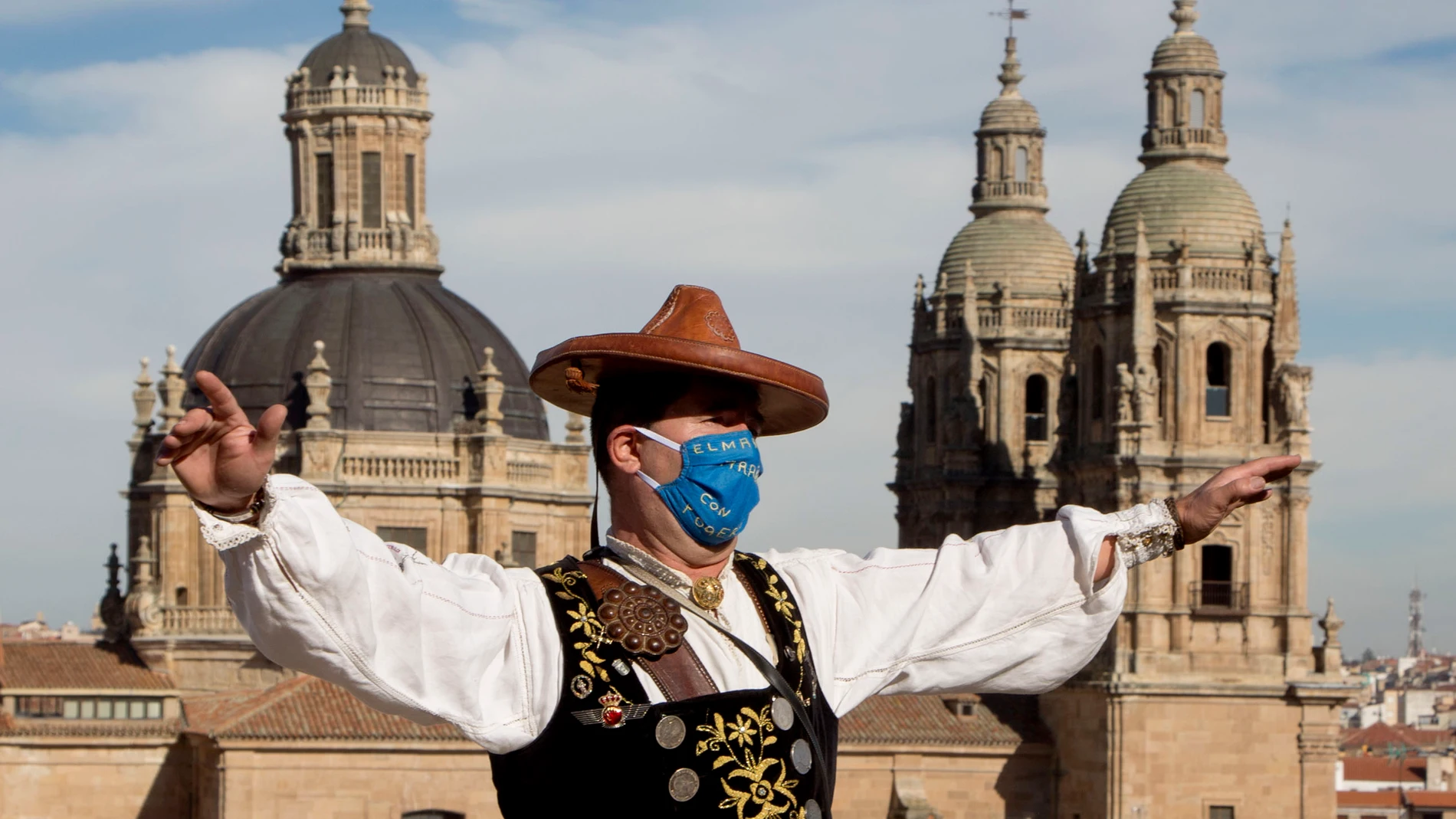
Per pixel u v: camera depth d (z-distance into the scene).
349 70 117.56
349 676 8.90
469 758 96.44
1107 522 10.53
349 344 113.12
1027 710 105.81
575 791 9.38
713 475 9.81
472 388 114.06
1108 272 102.12
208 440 8.45
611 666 9.48
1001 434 122.50
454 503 112.19
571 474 117.50
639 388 9.97
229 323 116.44
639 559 9.88
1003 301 122.81
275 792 95.06
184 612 110.94
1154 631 100.62
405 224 117.62
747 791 9.39
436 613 9.18
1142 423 99.75
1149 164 103.12
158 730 102.25
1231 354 100.31
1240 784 100.25
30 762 100.88
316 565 8.66
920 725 103.88
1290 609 101.31
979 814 103.31
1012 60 128.25
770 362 9.88
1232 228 100.81
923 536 122.50
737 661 9.66
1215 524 10.48
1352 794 178.75
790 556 10.59
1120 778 99.50
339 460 110.69
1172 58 102.50
